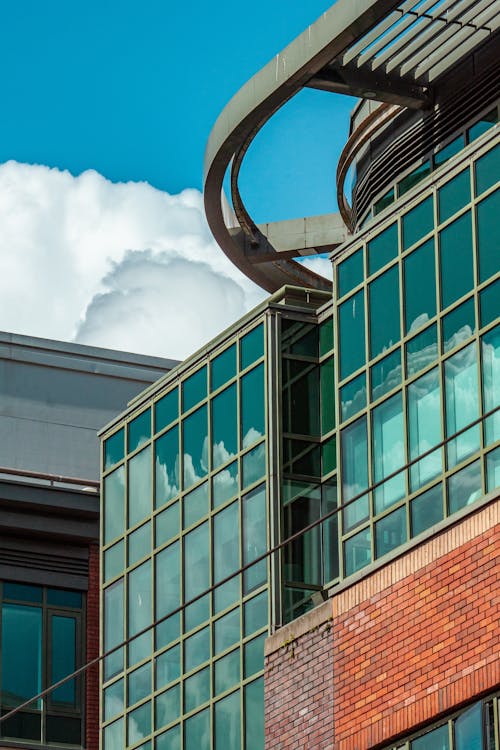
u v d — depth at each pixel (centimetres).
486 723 2706
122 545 3956
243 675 3494
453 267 3189
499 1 3509
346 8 3503
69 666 4462
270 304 3647
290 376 3603
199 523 3722
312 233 4362
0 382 4991
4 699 4366
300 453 3550
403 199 3341
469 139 3669
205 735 3562
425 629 2859
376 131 3962
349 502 2933
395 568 2959
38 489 4553
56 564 4550
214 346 3797
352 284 3428
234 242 4375
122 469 4019
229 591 3591
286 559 3469
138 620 3847
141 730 3750
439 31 3600
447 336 3170
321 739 3030
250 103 3753
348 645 3023
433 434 3142
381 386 3294
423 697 2825
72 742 4391
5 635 4434
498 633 2711
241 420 3666
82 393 5075
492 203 3131
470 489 3025
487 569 2764
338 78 3700
